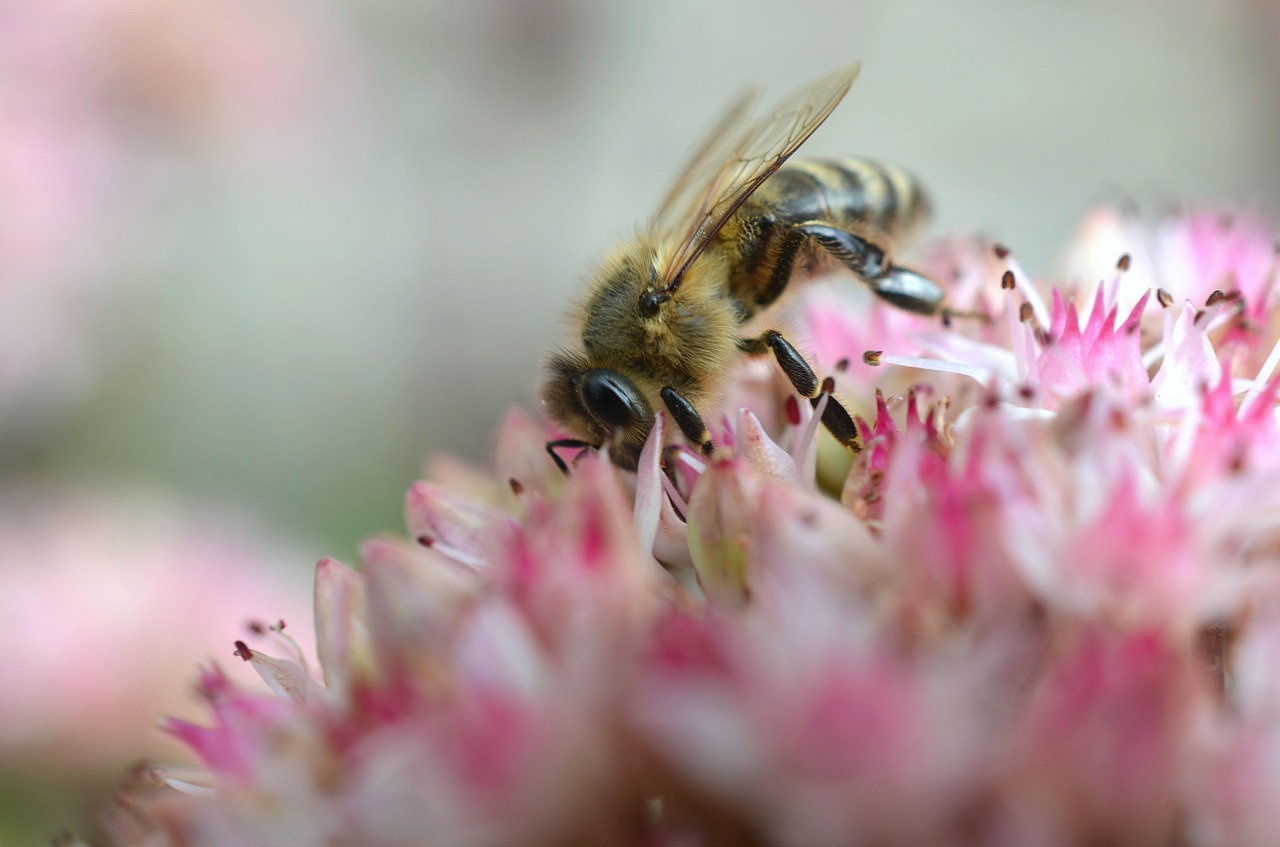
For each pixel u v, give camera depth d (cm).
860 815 9
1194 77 24
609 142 20
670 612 9
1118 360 10
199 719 13
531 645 9
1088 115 24
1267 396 9
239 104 16
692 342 10
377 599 9
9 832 13
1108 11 25
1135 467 9
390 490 18
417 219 19
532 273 19
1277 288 10
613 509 9
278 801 9
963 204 23
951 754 9
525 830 9
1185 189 22
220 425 18
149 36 15
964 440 9
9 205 15
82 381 16
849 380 10
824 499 10
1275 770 9
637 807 9
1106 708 9
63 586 13
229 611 13
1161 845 9
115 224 16
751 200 11
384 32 18
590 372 10
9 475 16
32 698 13
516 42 19
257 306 19
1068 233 22
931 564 9
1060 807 9
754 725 9
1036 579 9
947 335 10
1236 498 9
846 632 9
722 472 9
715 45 21
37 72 15
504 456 10
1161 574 9
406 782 9
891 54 25
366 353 20
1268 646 9
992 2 26
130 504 14
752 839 9
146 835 10
